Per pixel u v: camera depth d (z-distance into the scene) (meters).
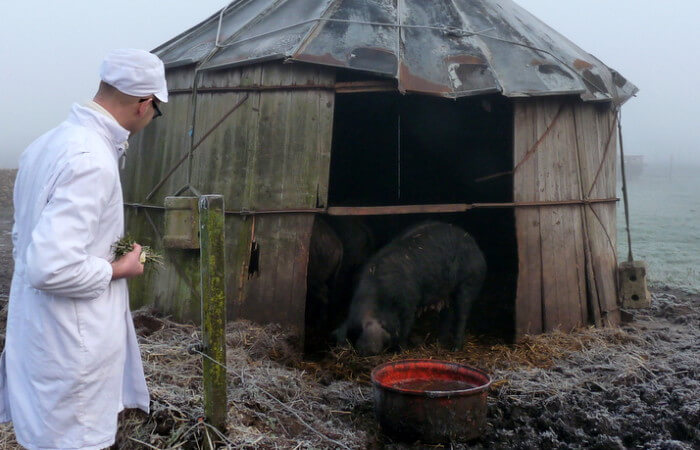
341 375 5.74
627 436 4.70
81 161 2.61
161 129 7.14
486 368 5.89
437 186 9.73
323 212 6.28
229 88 6.55
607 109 7.62
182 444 3.60
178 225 6.19
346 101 9.66
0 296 8.16
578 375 5.70
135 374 3.07
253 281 6.29
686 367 5.91
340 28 6.55
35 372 2.67
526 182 6.71
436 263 6.62
